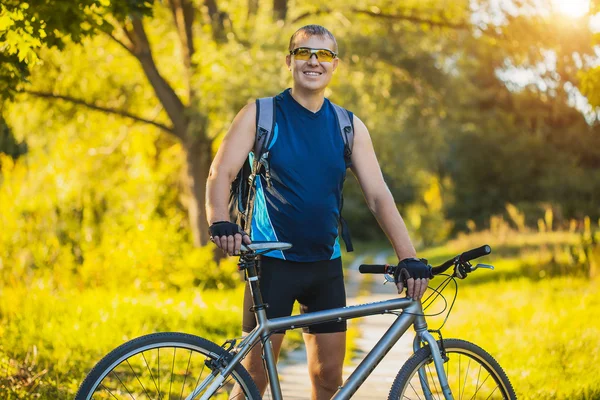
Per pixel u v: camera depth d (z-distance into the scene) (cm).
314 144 360
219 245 328
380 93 1850
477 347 373
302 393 602
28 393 527
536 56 1677
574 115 3988
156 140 1980
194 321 929
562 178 4053
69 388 559
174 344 327
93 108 1770
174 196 1955
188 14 1764
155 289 1434
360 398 580
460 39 1867
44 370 579
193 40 1769
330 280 372
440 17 1845
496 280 1617
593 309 1041
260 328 340
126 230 1576
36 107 1762
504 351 766
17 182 1373
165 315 927
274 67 1552
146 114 1962
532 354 738
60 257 1329
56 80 1759
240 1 1850
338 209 371
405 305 362
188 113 1639
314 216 358
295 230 359
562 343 772
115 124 1911
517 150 4122
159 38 1916
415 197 4444
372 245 4466
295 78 362
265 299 362
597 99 679
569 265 1561
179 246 1577
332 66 364
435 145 2084
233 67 1542
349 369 704
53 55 1695
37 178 1645
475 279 1691
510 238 2555
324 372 379
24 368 574
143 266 1450
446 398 356
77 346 713
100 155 1914
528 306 1112
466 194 4284
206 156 1784
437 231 3681
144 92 1908
